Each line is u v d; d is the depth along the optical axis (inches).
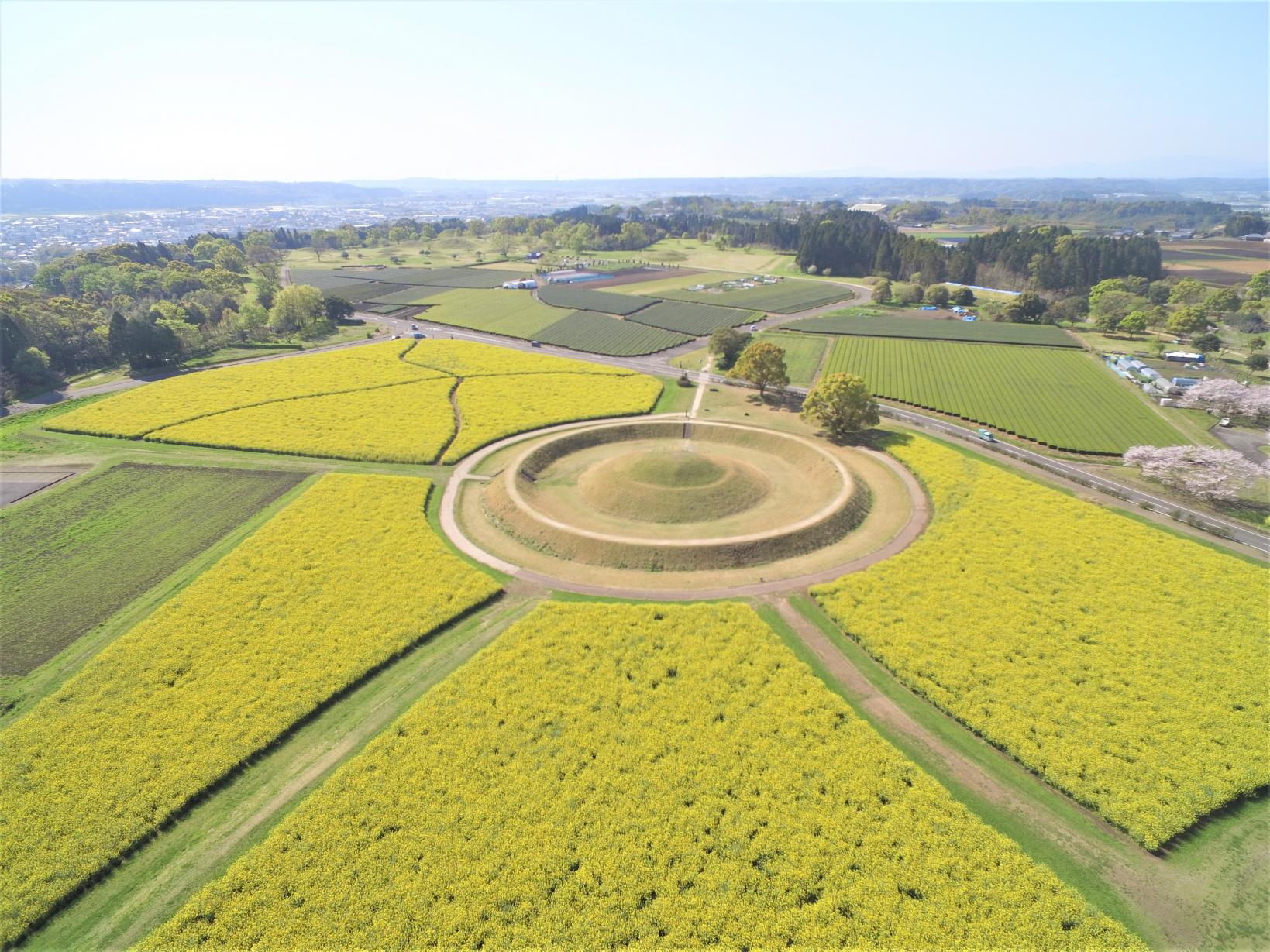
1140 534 2659.9
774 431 3816.4
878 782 1576.0
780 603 2331.4
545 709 1808.6
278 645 2107.5
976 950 1230.3
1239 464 3078.2
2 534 2910.9
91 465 3607.3
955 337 6318.9
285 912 1327.5
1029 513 2842.0
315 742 1780.3
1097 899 1374.3
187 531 2925.7
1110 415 4224.9
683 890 1358.3
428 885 1363.2
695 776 1601.9
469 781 1595.7
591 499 3142.2
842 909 1318.9
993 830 1455.5
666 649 2039.9
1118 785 1584.6
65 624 2310.5
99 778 1658.5
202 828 1551.4
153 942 1286.9
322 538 2731.3
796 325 6860.2
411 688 1964.8
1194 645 2041.1
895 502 3051.2
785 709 1798.7
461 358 5546.3
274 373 5088.6
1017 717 1779.0
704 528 2876.5
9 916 1363.2
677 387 4921.3
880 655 2026.3
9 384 4667.8
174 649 2094.0
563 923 1294.3
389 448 3715.6
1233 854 1469.0
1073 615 2177.7
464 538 2812.5
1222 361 5388.8
